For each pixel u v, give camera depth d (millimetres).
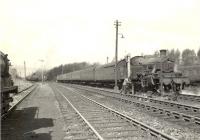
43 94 35938
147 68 30000
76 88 52438
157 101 22531
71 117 15727
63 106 21375
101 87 55344
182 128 12406
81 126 12938
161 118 15258
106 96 31391
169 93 26703
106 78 45281
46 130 12180
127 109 19594
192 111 17234
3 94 14180
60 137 10766
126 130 11656
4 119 14711
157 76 27844
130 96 28859
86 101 25516
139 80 31953
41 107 21047
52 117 16000
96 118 15180
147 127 11258
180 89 28203
